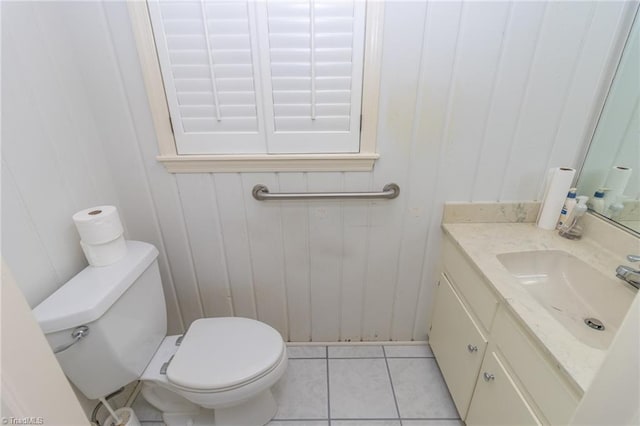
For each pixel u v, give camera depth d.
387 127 1.18
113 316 0.96
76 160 1.07
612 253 1.07
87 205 1.12
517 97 1.13
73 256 1.05
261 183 1.27
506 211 1.31
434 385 1.46
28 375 0.54
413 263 1.44
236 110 1.14
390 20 1.03
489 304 0.97
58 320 0.85
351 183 1.27
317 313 1.57
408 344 1.64
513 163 1.24
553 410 0.70
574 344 0.70
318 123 1.17
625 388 0.41
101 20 1.02
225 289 1.49
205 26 1.03
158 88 1.11
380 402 1.38
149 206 1.30
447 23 1.03
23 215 0.88
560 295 1.04
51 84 0.98
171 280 1.45
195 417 1.26
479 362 1.05
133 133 1.18
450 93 1.13
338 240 1.39
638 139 1.02
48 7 0.97
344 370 1.53
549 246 1.13
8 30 0.85
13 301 0.51
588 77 1.10
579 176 1.23
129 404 1.37
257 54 1.06
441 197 1.30
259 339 1.18
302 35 1.04
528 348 0.79
